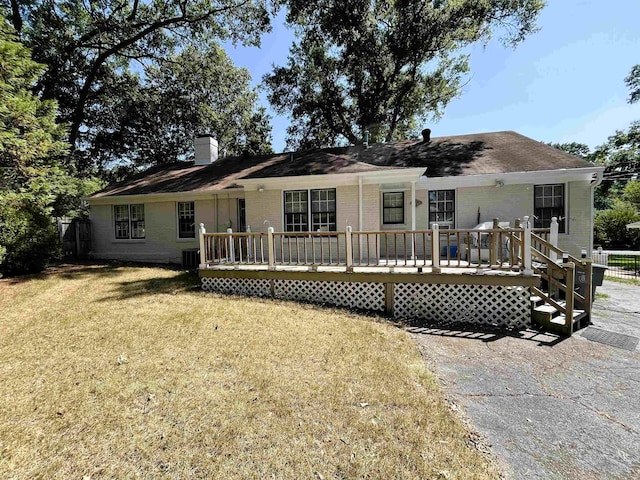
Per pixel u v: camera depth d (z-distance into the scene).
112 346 4.42
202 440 2.56
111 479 2.19
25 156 8.33
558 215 9.16
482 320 6.04
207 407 3.00
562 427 2.84
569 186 9.02
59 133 10.44
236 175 12.70
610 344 4.89
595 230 24.94
